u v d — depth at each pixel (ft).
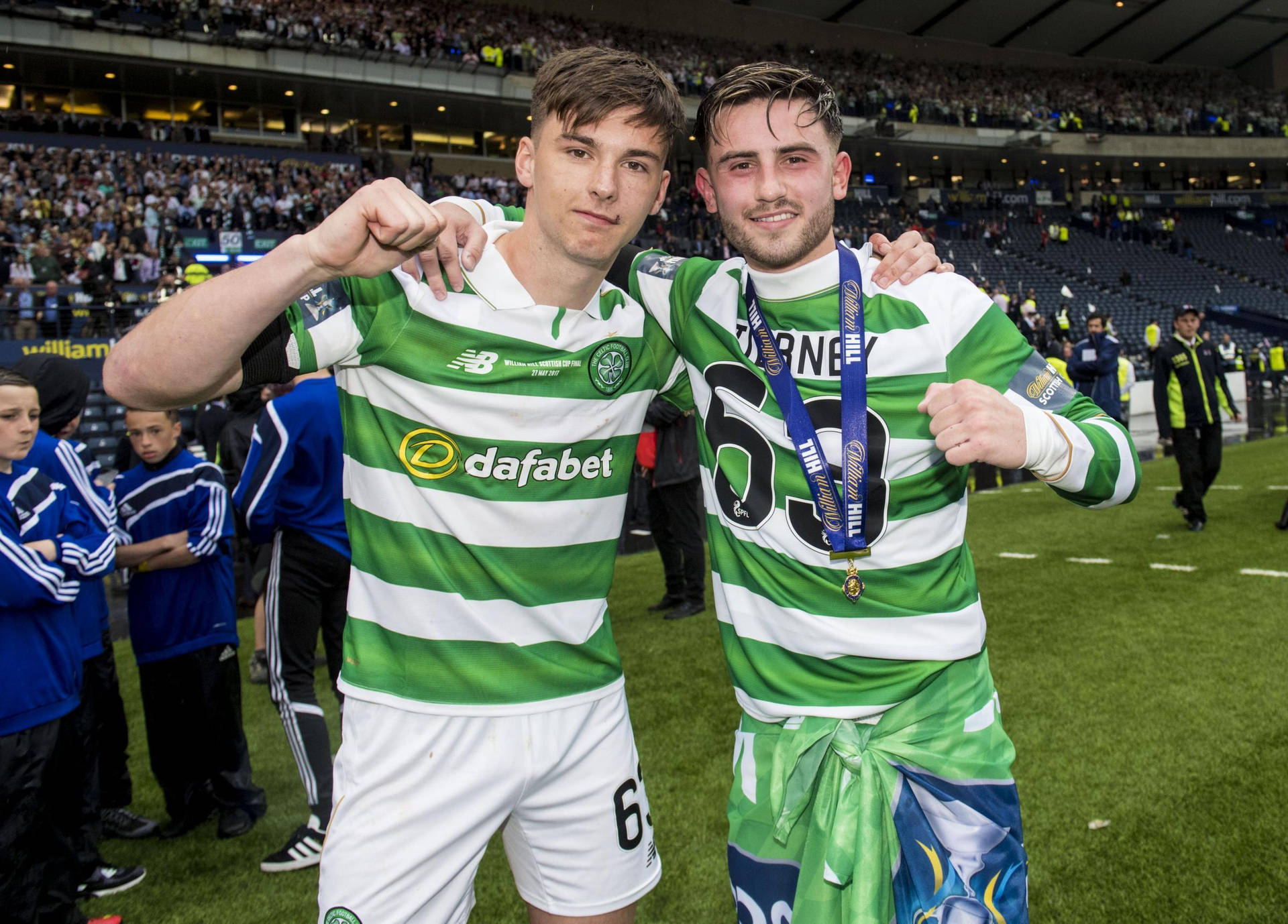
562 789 5.12
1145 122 113.80
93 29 63.00
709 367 5.13
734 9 104.47
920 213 98.89
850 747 4.62
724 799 9.50
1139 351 81.51
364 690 4.84
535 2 92.02
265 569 14.70
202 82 71.10
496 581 4.80
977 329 4.76
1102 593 16.72
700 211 82.99
